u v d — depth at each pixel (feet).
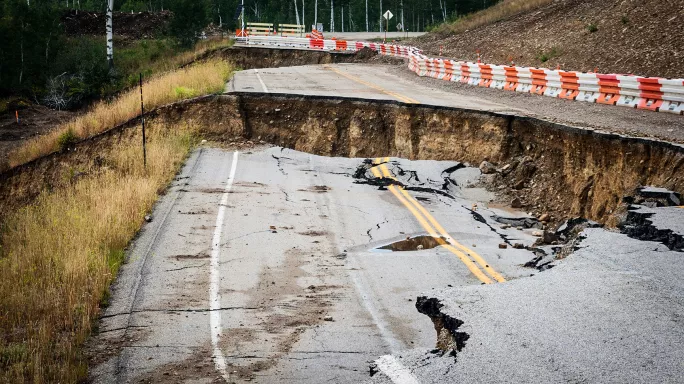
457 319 36.50
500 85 128.57
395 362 33.09
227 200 72.90
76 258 51.78
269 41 269.03
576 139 77.00
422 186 80.84
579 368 30.53
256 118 109.91
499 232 64.95
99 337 41.04
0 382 34.81
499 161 88.58
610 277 41.96
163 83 129.39
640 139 68.44
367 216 68.28
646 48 128.26
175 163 88.84
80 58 241.35
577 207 73.41
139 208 67.31
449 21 296.71
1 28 213.66
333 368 36.50
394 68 183.83
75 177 92.12
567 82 111.34
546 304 38.11
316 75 159.22
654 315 35.99
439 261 54.13
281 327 42.01
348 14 486.79
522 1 225.15
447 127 97.71
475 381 30.04
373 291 48.03
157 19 300.40
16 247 62.13
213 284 49.37
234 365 37.04
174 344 39.73
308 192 77.20
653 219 52.65
